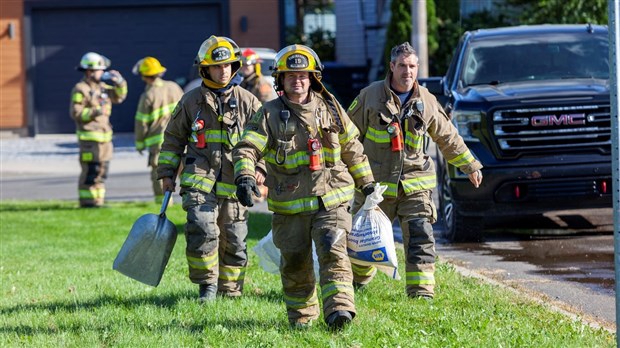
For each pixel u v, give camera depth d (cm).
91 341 1372
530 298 1689
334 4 8200
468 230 2459
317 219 1371
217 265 1659
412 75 1636
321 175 1370
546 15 5225
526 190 2375
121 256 1588
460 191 2386
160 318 1521
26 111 6756
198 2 6731
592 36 2706
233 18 6756
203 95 1631
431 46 6106
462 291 1708
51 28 6750
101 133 3441
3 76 6744
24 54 6731
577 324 1452
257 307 1589
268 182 1391
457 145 1666
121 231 2816
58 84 6781
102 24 6750
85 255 2361
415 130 1642
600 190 2383
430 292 1641
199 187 1627
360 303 1603
